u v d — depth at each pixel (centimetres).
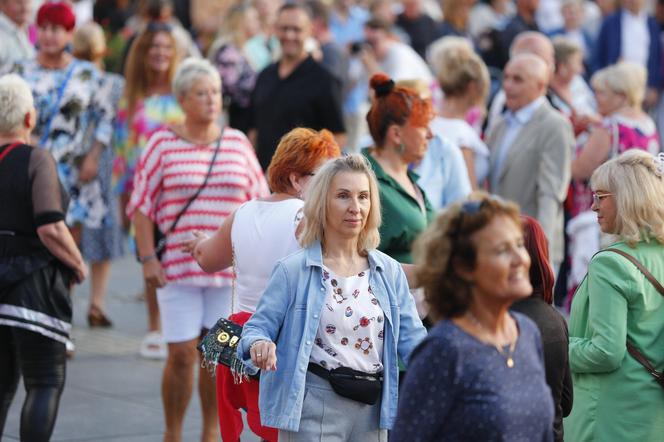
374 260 1341
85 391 2286
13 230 1666
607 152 2488
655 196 1422
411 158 1705
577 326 1461
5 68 2553
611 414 1429
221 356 1416
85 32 2672
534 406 1044
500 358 1034
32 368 1684
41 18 2469
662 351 1421
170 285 1906
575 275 2609
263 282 1487
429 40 4438
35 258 1669
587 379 1452
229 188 1923
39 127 2498
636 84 2489
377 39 3803
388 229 1638
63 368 1711
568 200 2636
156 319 2581
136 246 1944
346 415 1309
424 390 1027
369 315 1317
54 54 2498
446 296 1040
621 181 1434
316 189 1334
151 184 1923
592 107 3133
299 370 1295
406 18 4469
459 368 1022
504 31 4028
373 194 1343
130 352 2608
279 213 1488
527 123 2273
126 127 2747
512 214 1029
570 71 2820
